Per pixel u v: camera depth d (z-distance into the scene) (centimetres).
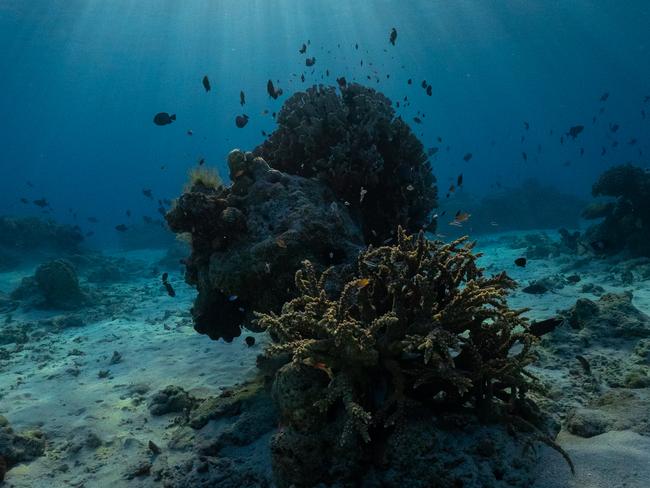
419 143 747
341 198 661
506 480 315
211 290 600
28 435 520
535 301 988
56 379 779
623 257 1379
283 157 727
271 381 531
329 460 336
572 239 1748
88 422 579
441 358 319
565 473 326
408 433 324
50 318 1285
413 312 360
